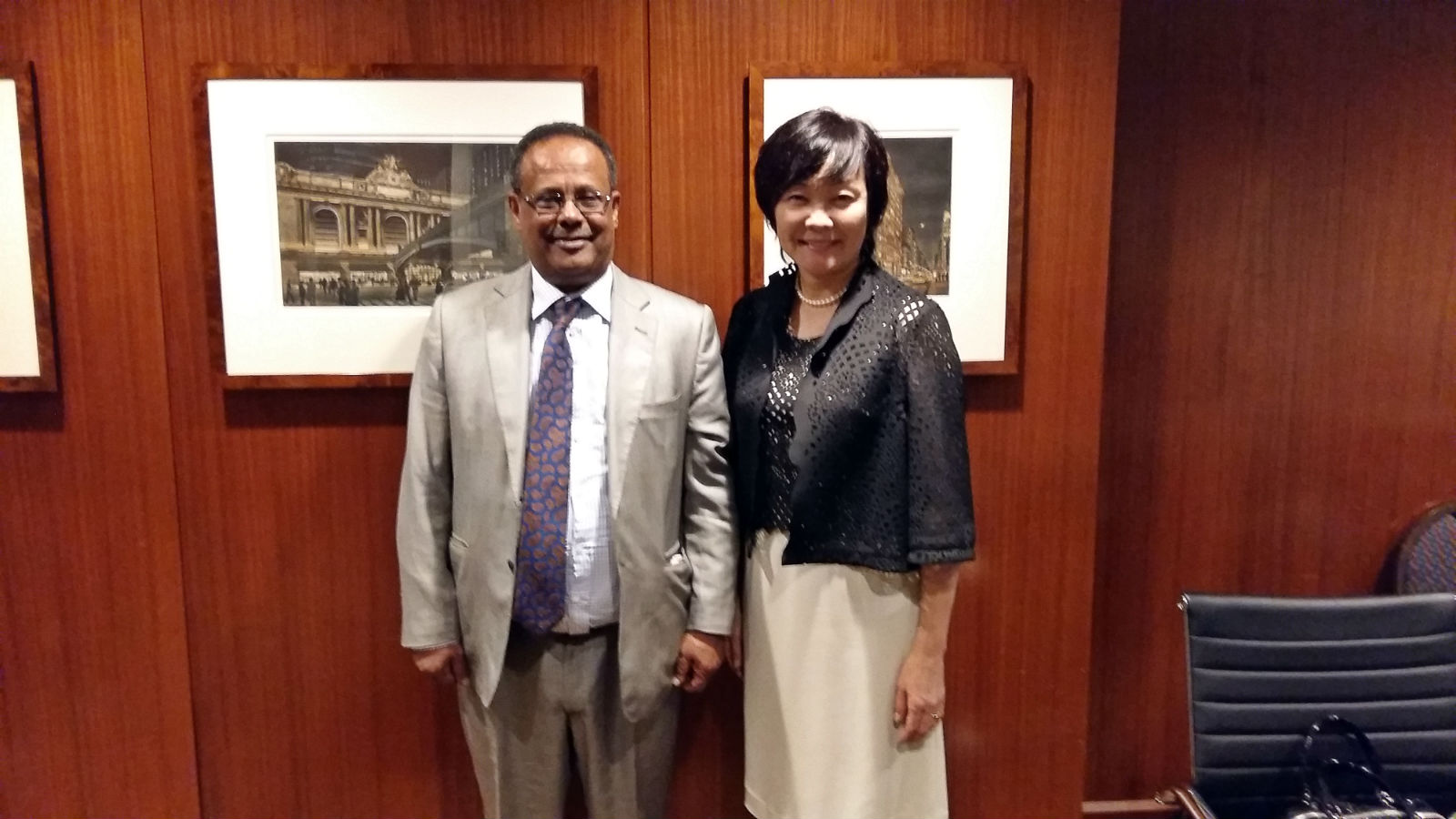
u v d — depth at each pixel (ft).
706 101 5.22
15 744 5.51
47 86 4.97
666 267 5.34
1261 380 6.18
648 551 4.51
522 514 4.48
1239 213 6.02
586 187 4.25
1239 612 4.81
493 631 4.51
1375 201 6.04
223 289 5.11
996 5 5.23
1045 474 5.61
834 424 4.27
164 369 5.23
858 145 4.14
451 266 5.21
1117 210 5.97
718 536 4.67
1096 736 6.54
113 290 5.15
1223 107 5.93
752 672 4.83
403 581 4.62
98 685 5.48
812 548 4.48
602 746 4.92
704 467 4.68
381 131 5.05
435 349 4.60
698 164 5.27
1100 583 6.35
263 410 5.31
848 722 4.60
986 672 5.78
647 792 5.02
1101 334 5.49
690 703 5.78
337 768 5.68
